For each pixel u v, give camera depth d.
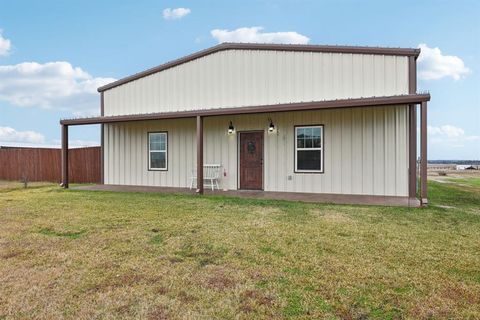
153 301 2.68
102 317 2.44
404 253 3.79
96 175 13.70
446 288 2.89
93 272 3.26
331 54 8.65
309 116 9.00
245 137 9.76
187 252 3.84
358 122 8.52
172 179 10.73
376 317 2.43
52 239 4.41
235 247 4.00
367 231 4.75
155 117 9.44
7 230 4.91
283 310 2.53
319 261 3.53
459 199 8.30
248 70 9.54
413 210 6.27
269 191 9.34
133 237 4.47
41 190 10.01
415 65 7.98
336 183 8.73
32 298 2.74
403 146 8.16
